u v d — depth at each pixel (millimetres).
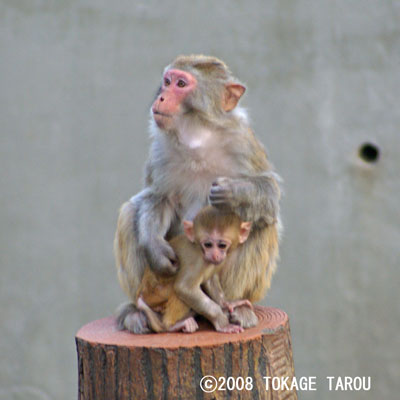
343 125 12992
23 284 13180
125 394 6891
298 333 13133
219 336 7070
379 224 13016
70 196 13109
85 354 7156
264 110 12969
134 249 7957
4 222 13133
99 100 13039
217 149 7891
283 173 13031
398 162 12945
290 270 13109
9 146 13078
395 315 13039
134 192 13039
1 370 13344
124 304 7875
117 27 12992
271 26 12930
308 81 12953
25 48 13031
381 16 12859
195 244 7312
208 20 12930
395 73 12883
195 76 7727
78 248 13148
